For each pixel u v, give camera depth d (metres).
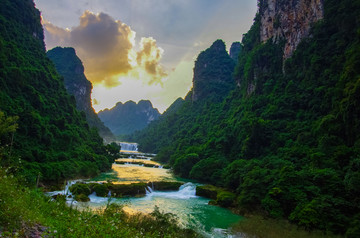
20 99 42.12
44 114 47.59
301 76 47.22
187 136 86.50
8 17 63.91
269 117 44.03
